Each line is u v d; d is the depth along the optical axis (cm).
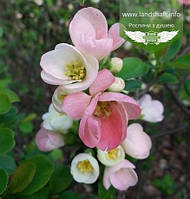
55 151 31
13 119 24
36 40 59
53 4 51
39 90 57
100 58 17
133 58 22
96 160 19
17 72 63
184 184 53
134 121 24
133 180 20
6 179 18
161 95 47
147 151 20
